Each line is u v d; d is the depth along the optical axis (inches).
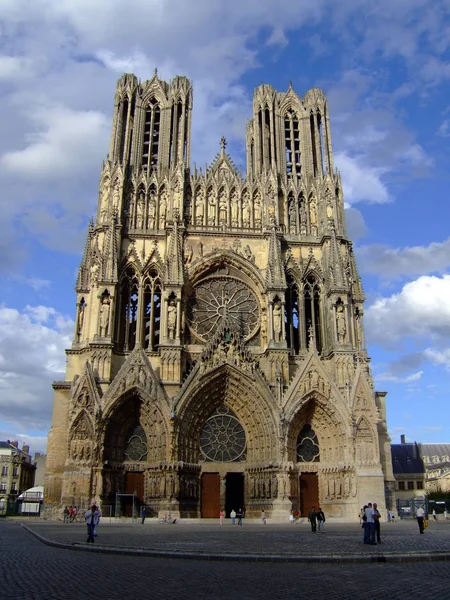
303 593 671.8
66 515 2389.3
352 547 1203.2
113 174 3102.9
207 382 2711.6
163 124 3331.7
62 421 2711.6
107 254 2888.8
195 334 2933.1
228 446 2746.1
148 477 2596.0
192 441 2694.4
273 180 3179.1
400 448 5354.3
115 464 2615.7
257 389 2706.7
